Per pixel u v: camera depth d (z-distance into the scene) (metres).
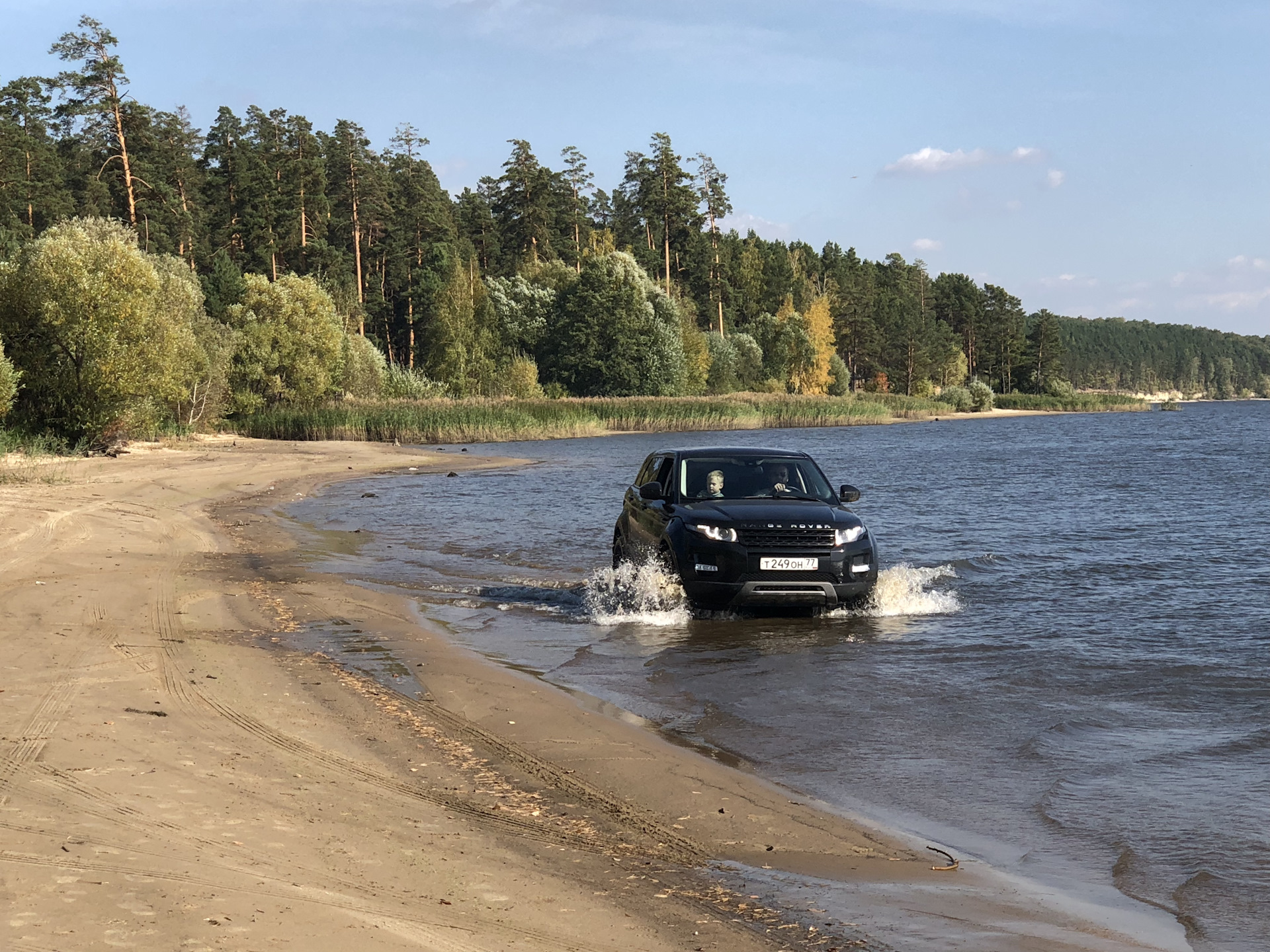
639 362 98.62
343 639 10.47
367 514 22.52
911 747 6.98
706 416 73.75
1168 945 4.16
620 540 13.93
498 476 32.94
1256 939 4.23
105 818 5.05
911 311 170.75
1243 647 9.80
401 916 4.13
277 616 11.55
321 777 6.05
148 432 42.06
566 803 5.89
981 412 134.88
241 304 62.03
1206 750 6.81
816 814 5.76
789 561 11.12
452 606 12.45
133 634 9.97
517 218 124.69
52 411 36.28
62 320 34.59
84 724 6.76
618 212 156.12
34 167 86.44
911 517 21.75
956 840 5.38
